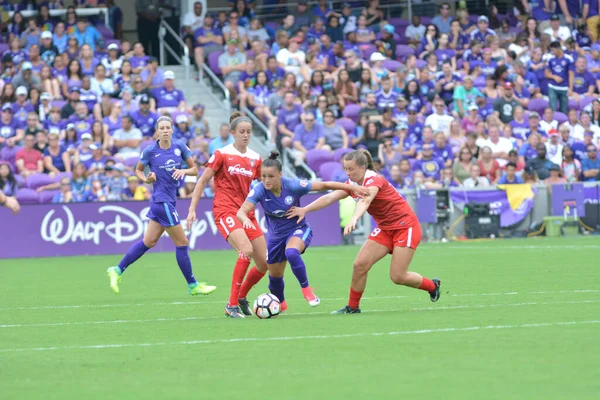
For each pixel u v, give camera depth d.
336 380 19.12
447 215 74.56
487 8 101.38
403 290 38.66
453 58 92.38
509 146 81.19
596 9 102.94
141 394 18.25
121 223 68.25
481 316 28.78
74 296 39.84
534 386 18.06
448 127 82.38
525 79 91.94
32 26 85.38
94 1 90.62
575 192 76.88
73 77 80.44
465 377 19.09
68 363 22.03
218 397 17.80
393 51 94.12
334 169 74.81
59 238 67.25
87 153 72.44
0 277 50.31
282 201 30.41
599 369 19.64
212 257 61.78
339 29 93.06
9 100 77.75
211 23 91.31
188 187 70.12
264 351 23.08
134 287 43.66
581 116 87.75
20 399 18.03
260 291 39.72
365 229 73.25
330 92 83.75
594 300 32.78
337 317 29.69
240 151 33.12
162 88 81.44
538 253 57.28
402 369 20.14
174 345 24.53
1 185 68.69
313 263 54.69
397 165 76.50
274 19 96.62
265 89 84.56
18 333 27.88
